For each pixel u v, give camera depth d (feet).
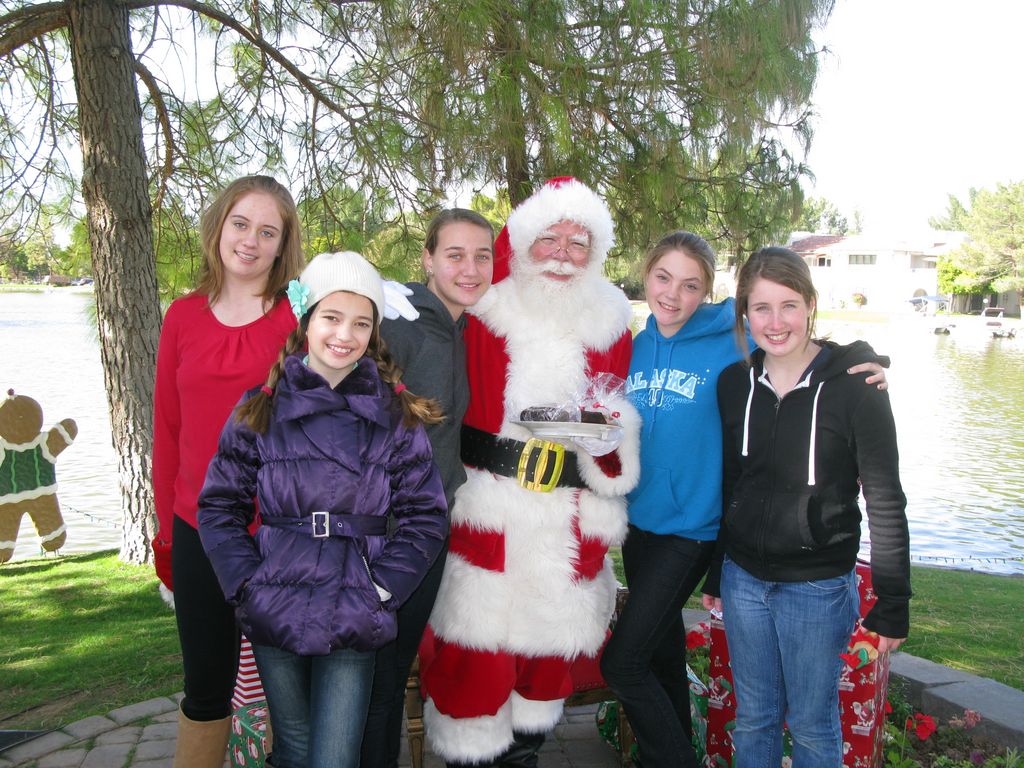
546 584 8.68
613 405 8.71
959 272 181.06
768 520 7.52
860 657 8.58
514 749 9.14
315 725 6.86
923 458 42.29
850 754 8.76
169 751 10.05
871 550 7.24
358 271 7.10
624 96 16.05
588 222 8.99
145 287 17.48
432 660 8.93
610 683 8.55
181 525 7.70
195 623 7.62
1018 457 42.50
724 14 15.07
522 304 9.23
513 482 8.75
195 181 19.49
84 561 19.88
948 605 17.13
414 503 7.18
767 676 7.77
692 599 17.65
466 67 14.84
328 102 18.56
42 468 20.62
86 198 17.03
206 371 7.57
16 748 10.19
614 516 8.95
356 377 7.28
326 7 17.53
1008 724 9.65
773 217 18.28
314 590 6.69
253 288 8.04
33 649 13.79
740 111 16.16
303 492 6.86
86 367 64.95
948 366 89.81
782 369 7.80
